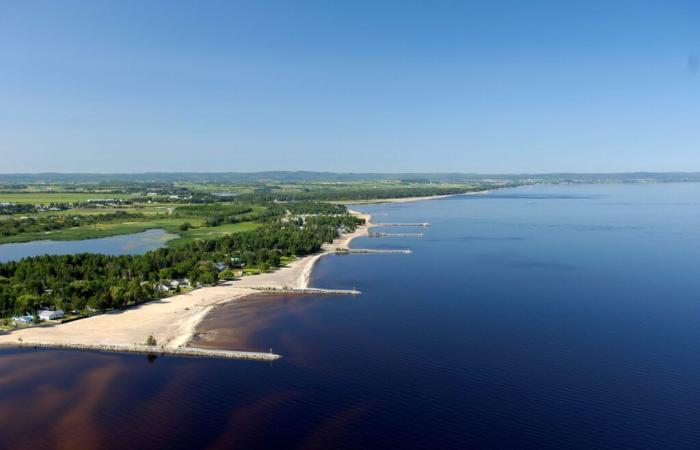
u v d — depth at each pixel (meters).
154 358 145.75
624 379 128.12
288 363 140.50
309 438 105.50
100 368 139.12
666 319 173.12
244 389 125.88
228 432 108.00
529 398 119.38
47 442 105.44
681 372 131.75
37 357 146.62
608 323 169.38
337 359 142.38
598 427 107.50
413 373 132.88
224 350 148.62
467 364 137.62
